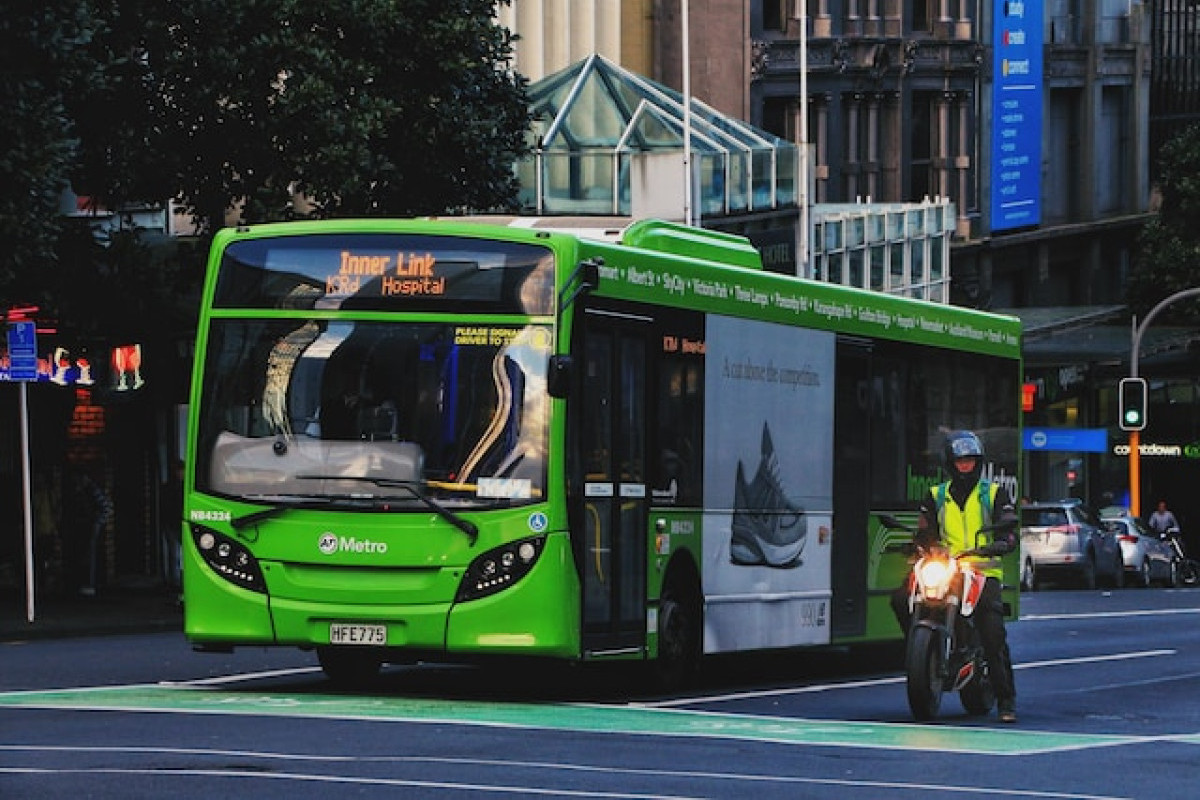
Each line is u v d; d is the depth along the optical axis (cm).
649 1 10875
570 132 8888
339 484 3350
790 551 4062
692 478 3728
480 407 3334
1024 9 13325
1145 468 13538
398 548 3322
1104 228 14312
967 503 3319
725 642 3841
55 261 5641
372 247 3391
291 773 2425
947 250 11306
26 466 5491
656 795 2348
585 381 3391
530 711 3216
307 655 4391
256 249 3431
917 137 12712
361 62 6066
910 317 4531
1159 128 14925
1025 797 2450
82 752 2588
